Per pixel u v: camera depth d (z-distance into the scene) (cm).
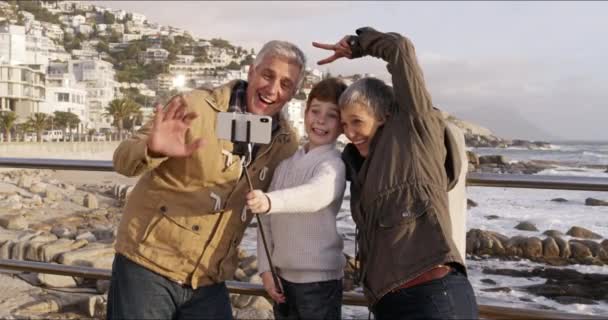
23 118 6650
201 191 222
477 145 11994
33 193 1669
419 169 203
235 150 217
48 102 7544
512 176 234
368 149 218
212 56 19938
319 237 222
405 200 202
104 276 292
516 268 1124
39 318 516
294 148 241
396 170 205
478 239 1243
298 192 206
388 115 216
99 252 812
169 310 227
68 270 299
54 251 798
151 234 223
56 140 6397
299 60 230
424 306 197
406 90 208
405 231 201
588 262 1172
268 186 237
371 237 209
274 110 236
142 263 221
